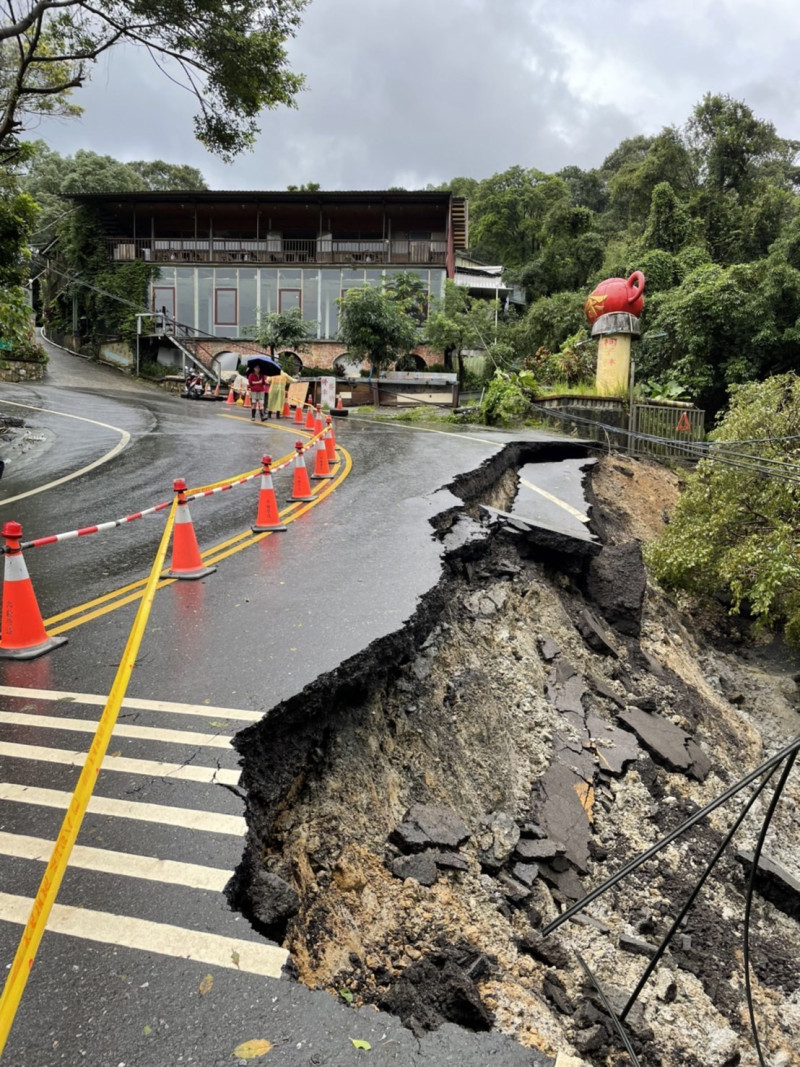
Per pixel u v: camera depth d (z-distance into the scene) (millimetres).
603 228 47031
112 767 3789
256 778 4000
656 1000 4891
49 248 40594
